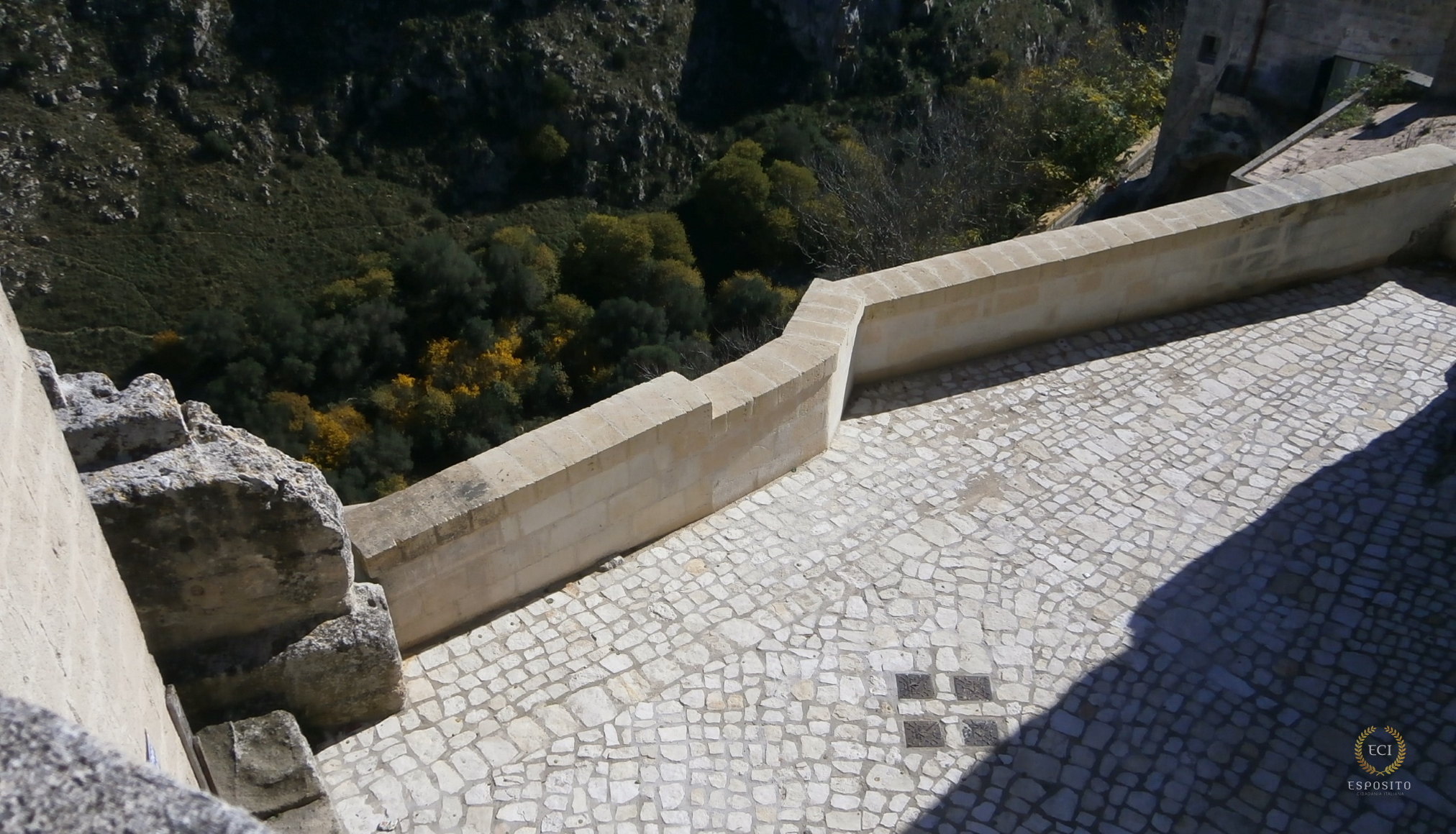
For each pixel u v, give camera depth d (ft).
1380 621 20.45
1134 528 22.85
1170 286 29.30
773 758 18.25
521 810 17.31
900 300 25.89
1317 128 50.11
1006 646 20.25
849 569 21.86
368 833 16.92
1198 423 25.77
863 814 17.40
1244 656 19.89
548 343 113.39
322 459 103.14
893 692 19.38
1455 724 18.48
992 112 102.01
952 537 22.66
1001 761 18.21
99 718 9.57
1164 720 18.79
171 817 5.04
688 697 19.21
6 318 9.78
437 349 112.27
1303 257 30.58
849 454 24.88
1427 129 46.73
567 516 20.61
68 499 10.36
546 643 20.06
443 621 20.01
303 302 118.62
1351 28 66.39
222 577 16.24
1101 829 17.11
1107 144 79.36
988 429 25.64
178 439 15.62
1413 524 22.61
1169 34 117.70
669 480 21.91
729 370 23.08
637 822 17.19
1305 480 24.00
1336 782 17.65
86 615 10.02
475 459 20.02
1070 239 28.04
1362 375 27.35
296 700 17.53
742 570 21.76
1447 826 16.94
